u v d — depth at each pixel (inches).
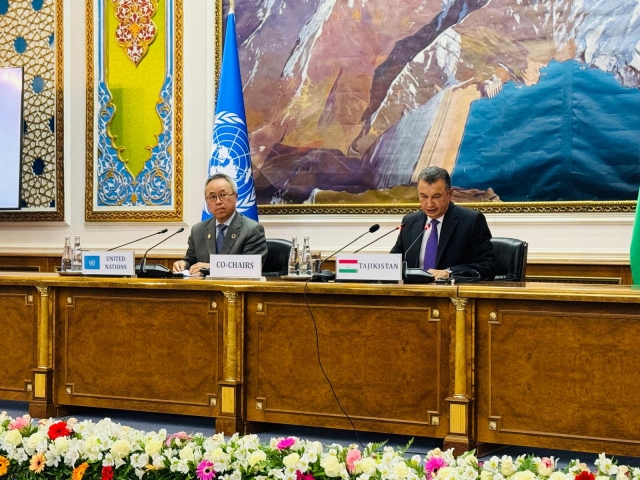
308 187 235.3
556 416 120.9
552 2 213.5
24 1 264.5
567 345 120.2
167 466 91.1
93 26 257.1
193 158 247.3
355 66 231.1
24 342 161.6
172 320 148.6
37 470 92.0
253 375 142.3
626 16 207.3
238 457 89.4
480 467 85.1
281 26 238.4
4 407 173.3
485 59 219.5
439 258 164.6
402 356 131.4
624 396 116.5
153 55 251.6
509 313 124.0
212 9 244.1
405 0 226.5
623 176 207.8
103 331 154.5
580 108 211.2
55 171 260.7
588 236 210.4
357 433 146.5
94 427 97.7
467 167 221.1
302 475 86.0
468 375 125.7
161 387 149.2
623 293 115.8
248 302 142.8
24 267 262.1
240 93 234.1
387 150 228.2
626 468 82.7
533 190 215.8
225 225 178.4
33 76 264.2
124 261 156.3
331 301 136.5
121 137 255.1
